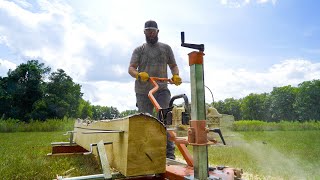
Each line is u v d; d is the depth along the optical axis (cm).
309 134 1808
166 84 425
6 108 5581
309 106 7838
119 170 221
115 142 235
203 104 200
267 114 9088
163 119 285
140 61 426
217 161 572
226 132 1129
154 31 419
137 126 211
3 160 523
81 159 521
